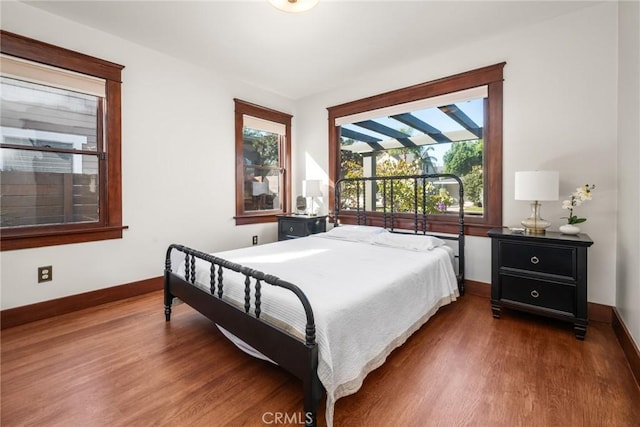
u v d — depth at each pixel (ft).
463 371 5.38
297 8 6.34
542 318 7.72
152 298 9.09
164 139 9.81
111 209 8.68
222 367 5.52
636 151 5.58
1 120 7.09
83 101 8.27
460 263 9.32
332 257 7.63
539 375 5.23
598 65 7.30
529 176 7.19
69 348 6.15
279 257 7.61
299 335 4.38
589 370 5.36
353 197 12.68
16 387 4.89
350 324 4.52
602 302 7.40
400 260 7.34
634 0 5.79
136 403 4.55
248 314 5.00
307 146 14.07
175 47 9.30
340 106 12.58
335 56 9.90
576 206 7.59
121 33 8.48
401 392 4.82
